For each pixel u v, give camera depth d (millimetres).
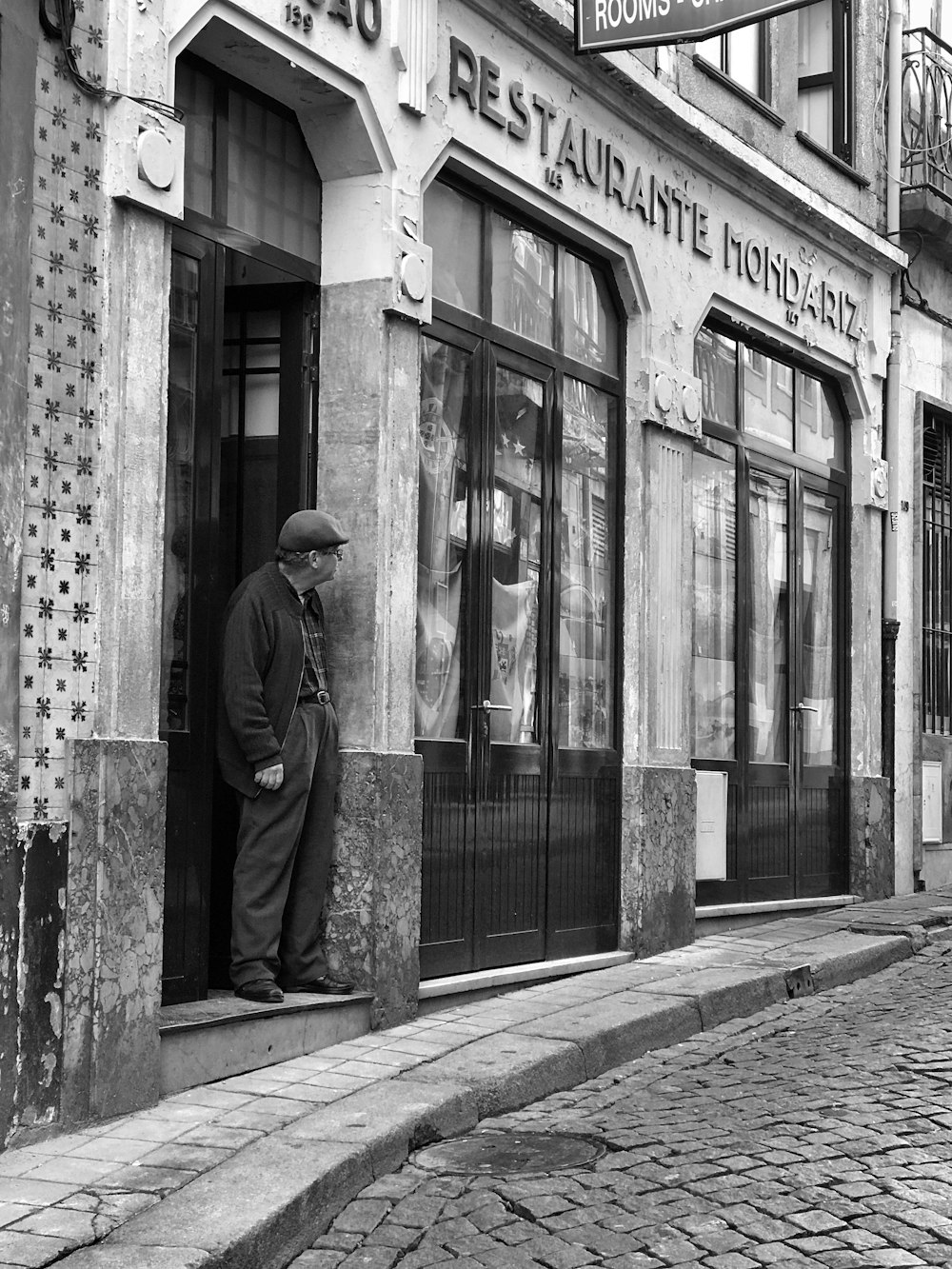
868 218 12125
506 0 7609
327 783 6574
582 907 8484
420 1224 4555
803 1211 4504
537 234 8336
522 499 8133
